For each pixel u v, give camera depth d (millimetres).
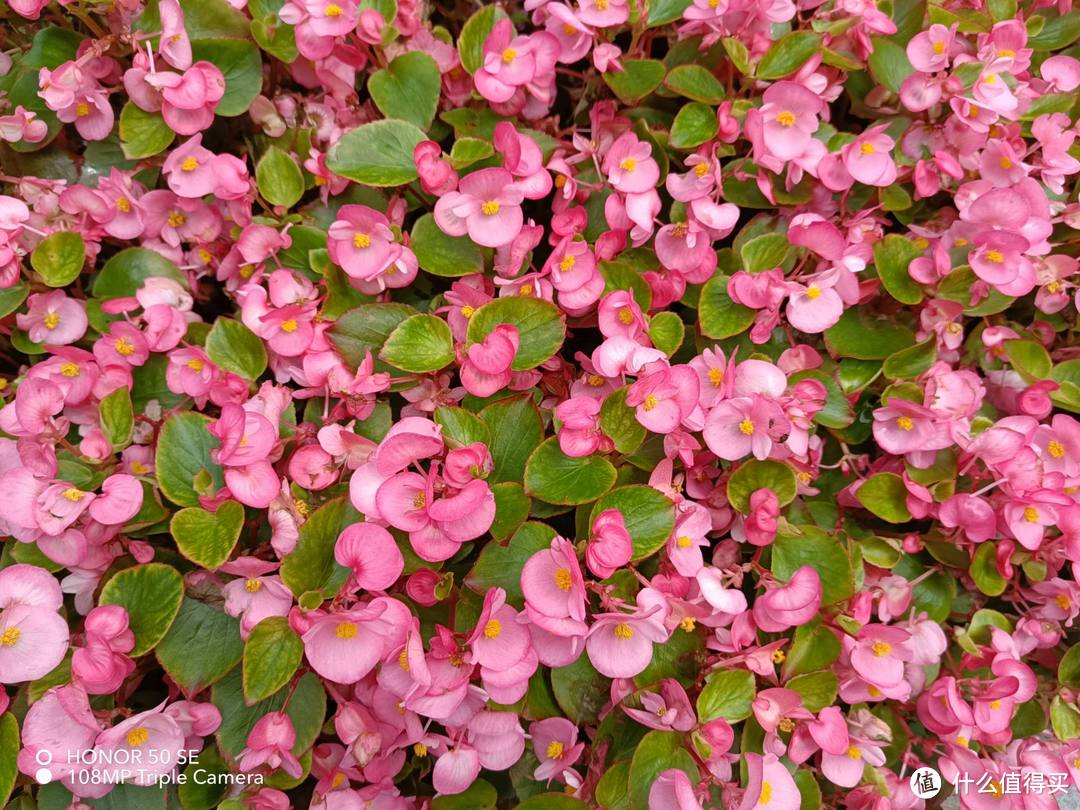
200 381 355
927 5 403
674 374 324
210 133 407
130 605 316
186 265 392
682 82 381
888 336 377
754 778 305
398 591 330
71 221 379
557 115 411
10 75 400
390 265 349
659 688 330
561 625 294
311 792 360
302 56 399
